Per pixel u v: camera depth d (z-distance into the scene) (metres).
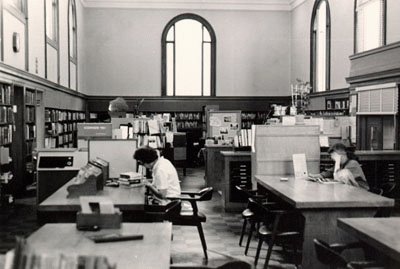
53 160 8.16
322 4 18.20
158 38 21.34
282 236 5.53
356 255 5.07
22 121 10.96
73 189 5.18
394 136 11.49
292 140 7.55
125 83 21.28
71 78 17.52
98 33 21.14
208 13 21.45
